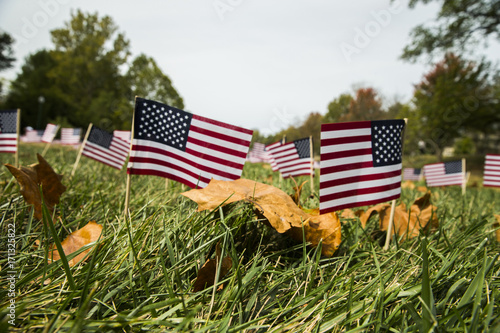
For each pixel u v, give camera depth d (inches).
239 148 17.8
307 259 14.1
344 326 10.5
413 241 17.0
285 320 10.6
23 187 14.4
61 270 11.7
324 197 15.9
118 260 11.9
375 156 16.9
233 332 9.4
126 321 9.3
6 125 28.7
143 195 21.6
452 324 10.3
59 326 8.6
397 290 11.3
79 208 18.3
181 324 8.7
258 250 13.5
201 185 17.9
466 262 13.5
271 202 13.9
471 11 156.8
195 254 12.6
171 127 17.7
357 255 14.4
